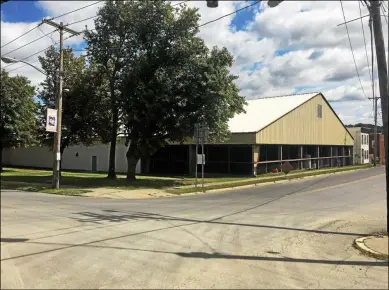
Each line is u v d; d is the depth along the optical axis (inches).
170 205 593.9
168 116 896.9
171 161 1478.8
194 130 873.5
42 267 250.7
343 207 572.1
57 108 822.5
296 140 1503.4
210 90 872.3
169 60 935.7
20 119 1398.9
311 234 372.5
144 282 224.1
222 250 303.4
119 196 732.7
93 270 245.9
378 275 245.9
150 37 940.6
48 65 1088.8
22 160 1987.0
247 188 903.7
